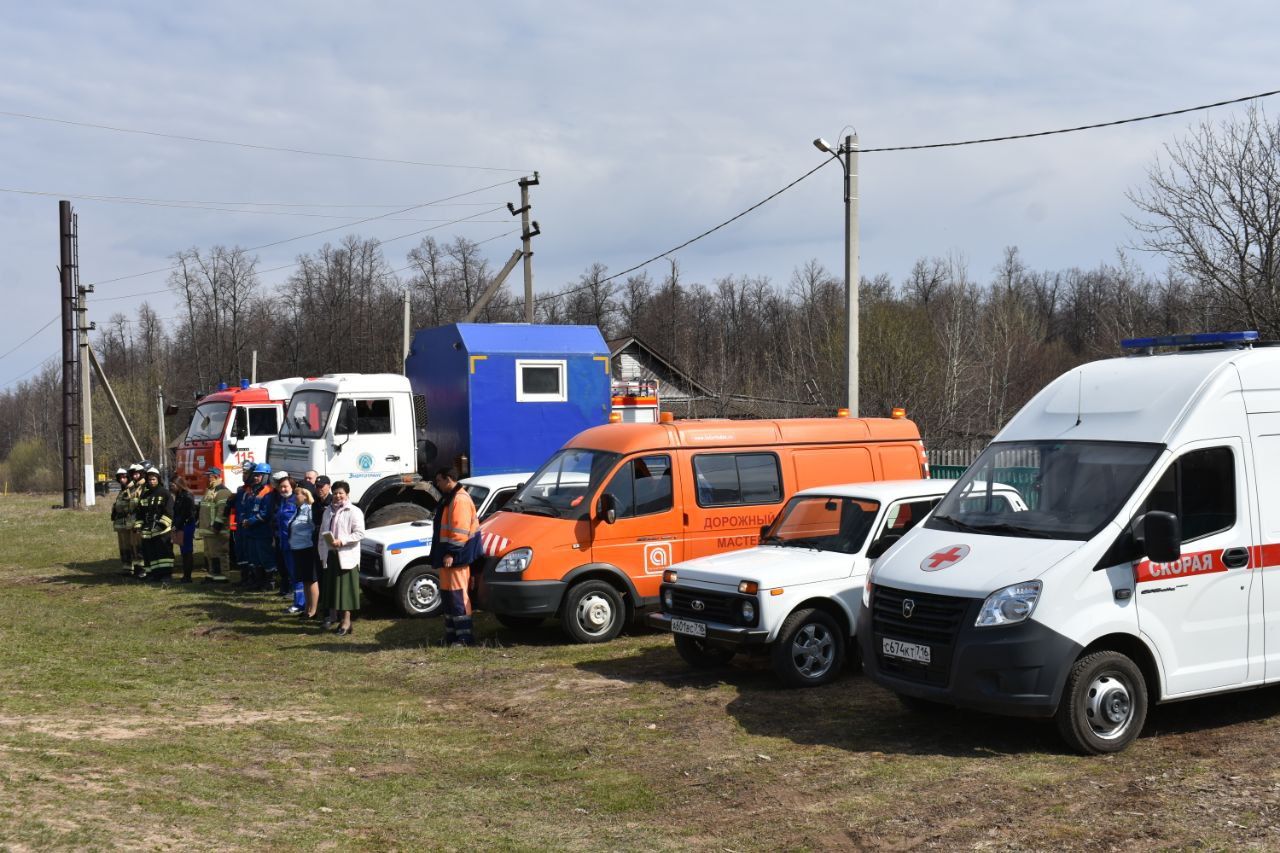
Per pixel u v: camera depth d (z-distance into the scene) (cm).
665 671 1001
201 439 2020
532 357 1622
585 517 1143
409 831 586
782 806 629
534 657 1084
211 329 7831
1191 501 742
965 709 788
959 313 3419
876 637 773
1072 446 791
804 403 3038
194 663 1113
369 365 7350
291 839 554
